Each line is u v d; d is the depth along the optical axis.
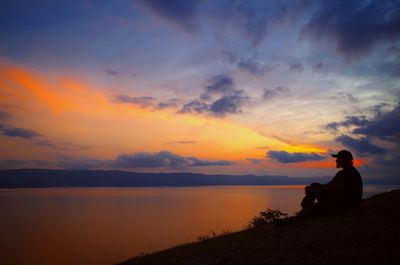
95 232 105.19
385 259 4.79
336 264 4.91
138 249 65.69
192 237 72.31
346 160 8.16
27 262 66.06
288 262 5.34
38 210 194.50
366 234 6.17
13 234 106.62
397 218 7.09
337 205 8.08
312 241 6.25
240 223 97.19
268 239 7.18
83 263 58.59
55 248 79.81
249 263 5.70
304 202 8.53
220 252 7.37
